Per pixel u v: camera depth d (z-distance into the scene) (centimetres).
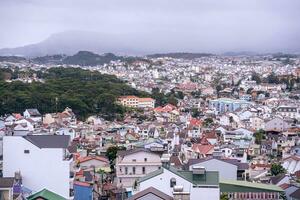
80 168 12519
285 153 18012
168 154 13462
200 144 17262
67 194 9456
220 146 17175
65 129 19462
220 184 9819
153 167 12162
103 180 12738
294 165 14862
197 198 8575
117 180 12181
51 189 9425
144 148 14038
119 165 12156
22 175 9369
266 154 18888
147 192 7631
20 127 16975
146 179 8644
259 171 13538
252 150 18762
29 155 9400
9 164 9369
